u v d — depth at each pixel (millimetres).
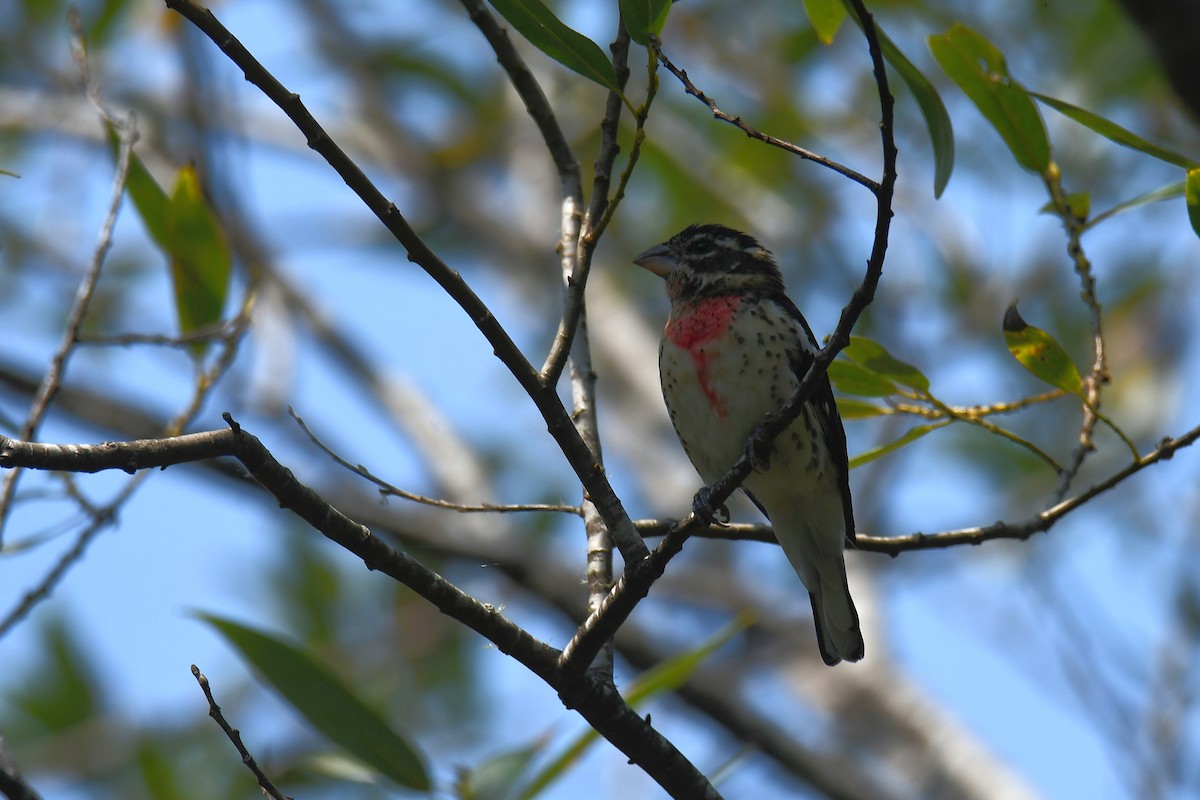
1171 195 6793
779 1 14234
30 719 11195
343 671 11703
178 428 7598
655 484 12992
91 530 6785
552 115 7016
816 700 11711
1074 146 12516
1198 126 6961
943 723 11180
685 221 14414
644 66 14070
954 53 6750
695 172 14250
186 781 10875
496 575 11992
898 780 10992
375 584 12609
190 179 8094
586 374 6852
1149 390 12375
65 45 13938
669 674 6902
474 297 5180
